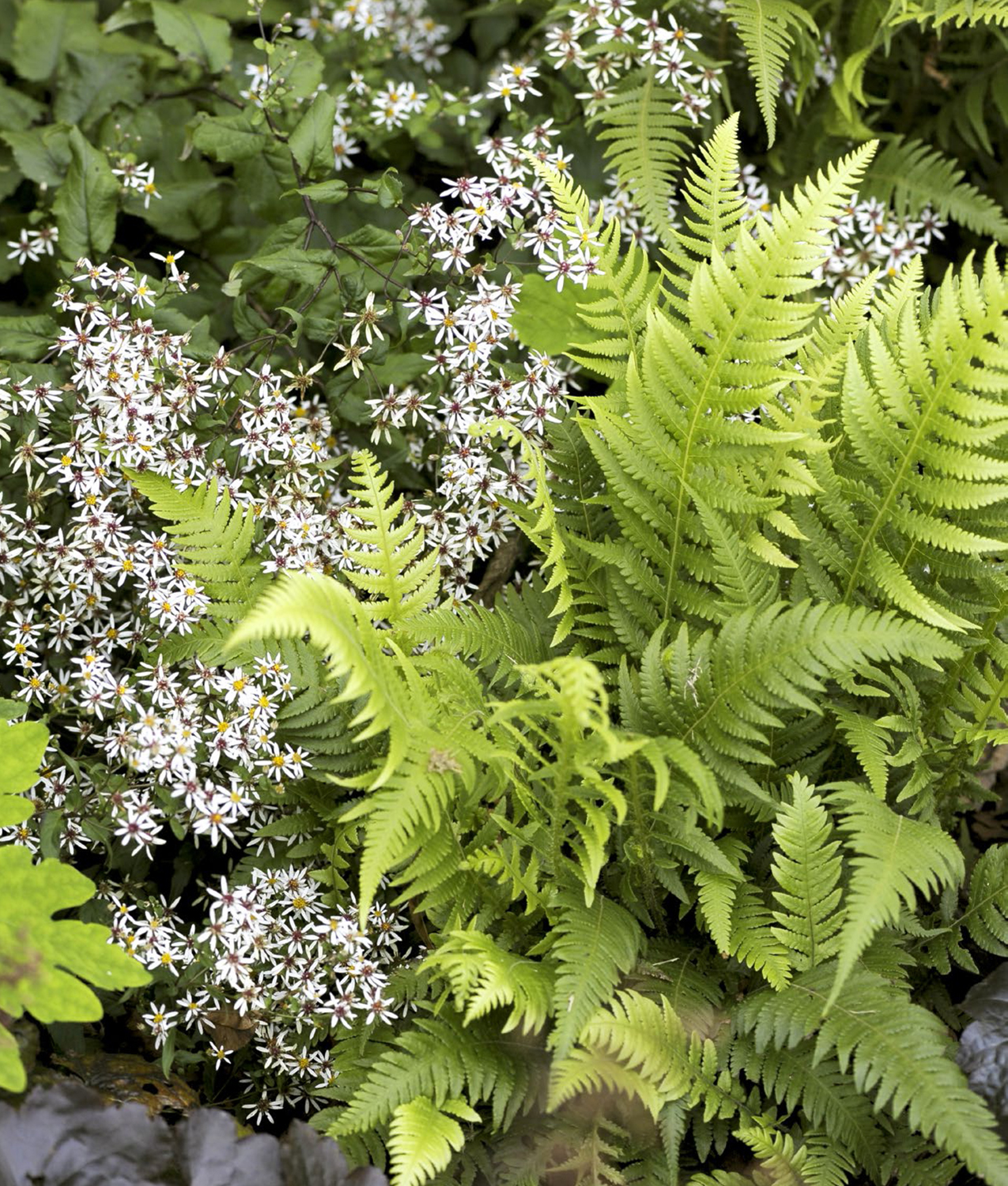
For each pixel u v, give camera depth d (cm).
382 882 140
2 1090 129
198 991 138
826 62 167
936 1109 124
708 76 157
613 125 165
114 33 176
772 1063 131
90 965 127
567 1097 128
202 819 137
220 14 175
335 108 157
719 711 131
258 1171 128
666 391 136
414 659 134
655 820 134
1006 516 137
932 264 172
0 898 129
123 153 159
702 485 136
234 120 155
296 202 159
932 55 170
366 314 147
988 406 132
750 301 134
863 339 142
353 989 136
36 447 142
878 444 136
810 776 138
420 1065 129
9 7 179
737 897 134
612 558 138
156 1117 129
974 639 138
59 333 147
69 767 141
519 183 149
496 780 133
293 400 149
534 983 129
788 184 170
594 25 156
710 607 137
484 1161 132
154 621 142
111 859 140
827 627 129
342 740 138
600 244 144
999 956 140
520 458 149
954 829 148
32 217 161
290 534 144
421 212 147
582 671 124
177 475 143
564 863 134
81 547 142
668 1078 128
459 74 177
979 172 176
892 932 134
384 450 155
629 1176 131
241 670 137
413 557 137
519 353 159
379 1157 132
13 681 148
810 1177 128
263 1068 140
